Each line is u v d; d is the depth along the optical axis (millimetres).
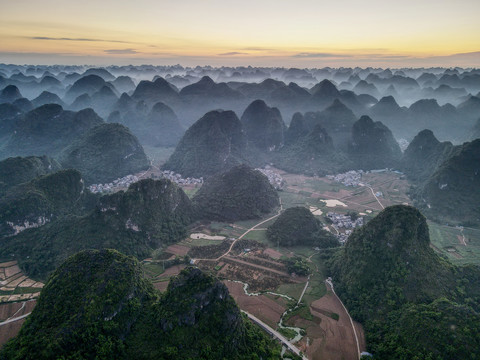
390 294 127000
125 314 104750
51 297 107562
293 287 150125
